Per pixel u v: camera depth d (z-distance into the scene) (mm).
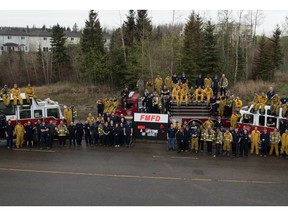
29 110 21609
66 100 40906
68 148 20859
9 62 58844
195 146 20297
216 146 19547
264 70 42875
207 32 40156
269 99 22156
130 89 43594
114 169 16641
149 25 49344
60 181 14828
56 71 55000
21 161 17844
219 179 15344
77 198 12891
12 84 56406
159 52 44656
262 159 18906
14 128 21219
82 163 17594
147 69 42156
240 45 48188
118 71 44250
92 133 21547
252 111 20797
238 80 44031
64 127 21312
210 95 25500
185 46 41781
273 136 19219
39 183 14555
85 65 46062
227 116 24156
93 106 37594
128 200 12734
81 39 49969
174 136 20625
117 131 21172
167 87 29344
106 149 20719
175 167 17125
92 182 14750
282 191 13945
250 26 49250
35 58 61781
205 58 39969
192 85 40000
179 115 25516
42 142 20812
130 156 19141
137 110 25422
